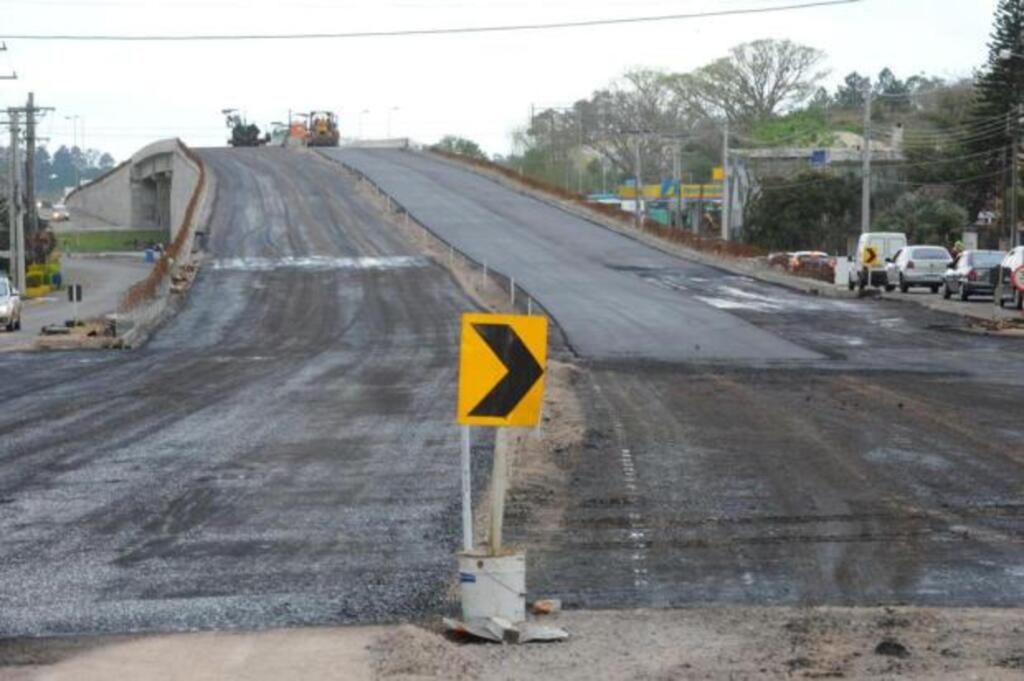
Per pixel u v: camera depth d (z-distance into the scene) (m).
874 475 18.00
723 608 11.46
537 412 11.27
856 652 9.95
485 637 10.47
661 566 13.10
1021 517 15.29
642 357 36.81
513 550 11.19
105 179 192.00
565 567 13.07
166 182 169.88
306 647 10.34
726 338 42.28
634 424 23.16
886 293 65.50
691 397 27.30
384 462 19.77
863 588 12.18
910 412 24.59
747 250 77.81
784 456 19.66
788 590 12.12
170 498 17.08
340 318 51.47
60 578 12.88
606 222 93.06
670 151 175.38
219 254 76.75
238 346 43.53
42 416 26.05
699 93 171.12
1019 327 46.12
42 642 10.65
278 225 89.94
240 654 10.18
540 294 58.03
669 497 16.61
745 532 14.61
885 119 180.00
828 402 26.25
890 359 36.12
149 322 50.06
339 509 16.23
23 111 104.81
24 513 16.22
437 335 45.25
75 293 55.47
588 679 9.39
